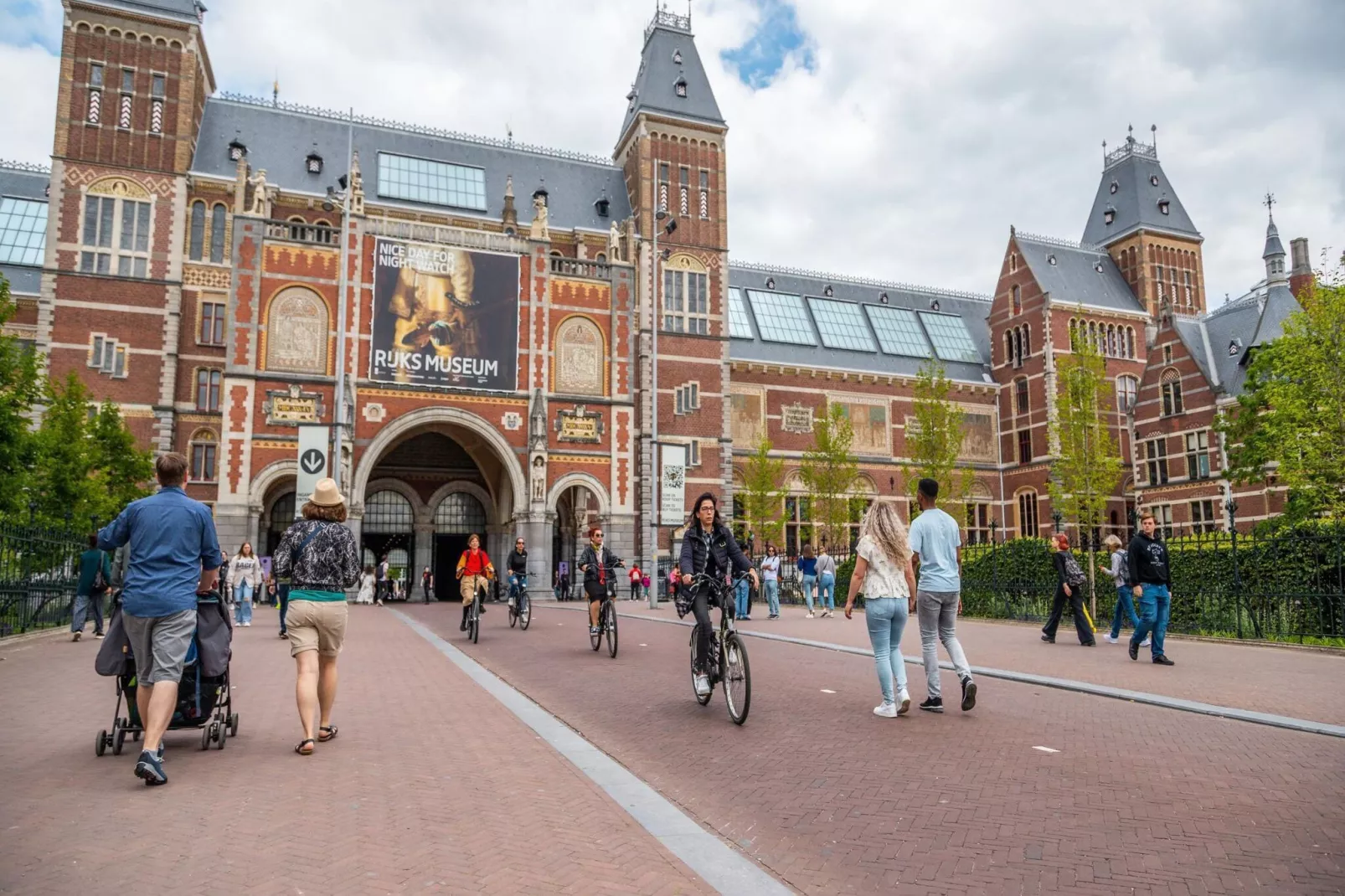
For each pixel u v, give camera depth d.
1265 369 35.00
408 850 5.17
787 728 8.83
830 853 5.30
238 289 36.91
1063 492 37.53
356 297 38.38
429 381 39.06
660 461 32.09
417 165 49.38
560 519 47.41
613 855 5.15
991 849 5.30
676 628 21.55
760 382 56.81
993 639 18.31
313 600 7.85
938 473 46.38
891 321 65.19
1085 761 7.34
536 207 43.66
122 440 34.28
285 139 47.34
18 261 46.72
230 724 8.16
